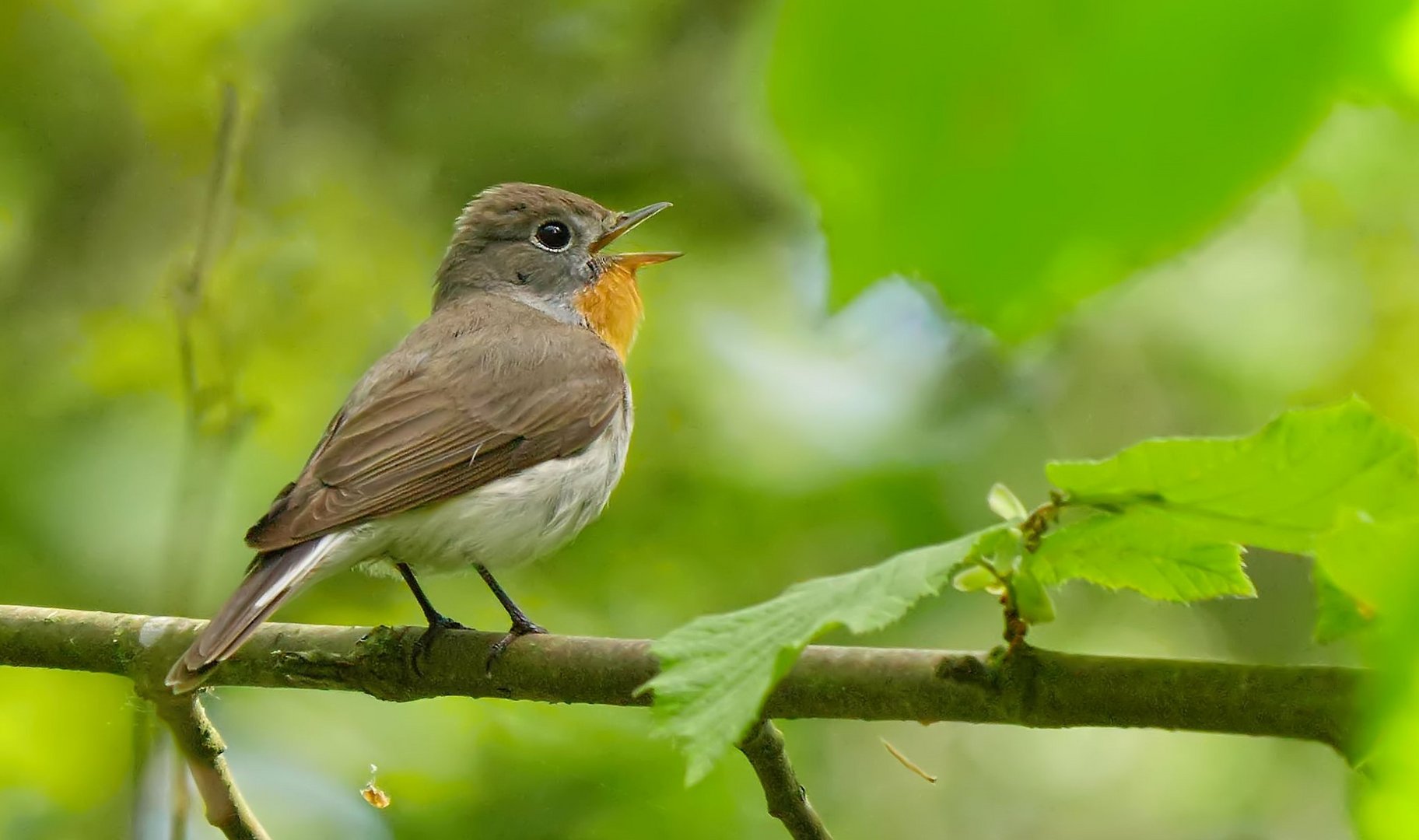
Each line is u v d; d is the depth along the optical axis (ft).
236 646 23.29
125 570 37.99
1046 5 4.55
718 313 42.34
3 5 41.14
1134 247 4.60
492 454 30.94
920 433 40.78
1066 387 42.24
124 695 34.55
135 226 44.19
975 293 4.70
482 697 24.40
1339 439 11.46
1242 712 17.53
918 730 45.70
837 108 4.63
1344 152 29.66
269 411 34.76
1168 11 4.53
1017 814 45.19
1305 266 39.50
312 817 33.01
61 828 33.81
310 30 45.37
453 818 32.96
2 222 43.86
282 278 42.73
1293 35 4.52
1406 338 40.29
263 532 26.63
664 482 40.96
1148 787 45.75
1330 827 44.04
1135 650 44.55
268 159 44.47
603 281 38.34
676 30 45.55
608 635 39.47
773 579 40.70
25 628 25.61
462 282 38.27
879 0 4.54
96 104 43.73
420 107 47.75
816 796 41.37
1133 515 12.62
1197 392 41.88
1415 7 4.48
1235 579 14.70
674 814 33.12
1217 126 4.54
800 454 40.11
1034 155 4.59
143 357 40.06
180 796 27.58
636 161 45.80
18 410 40.60
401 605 39.75
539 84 47.24
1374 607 8.27
